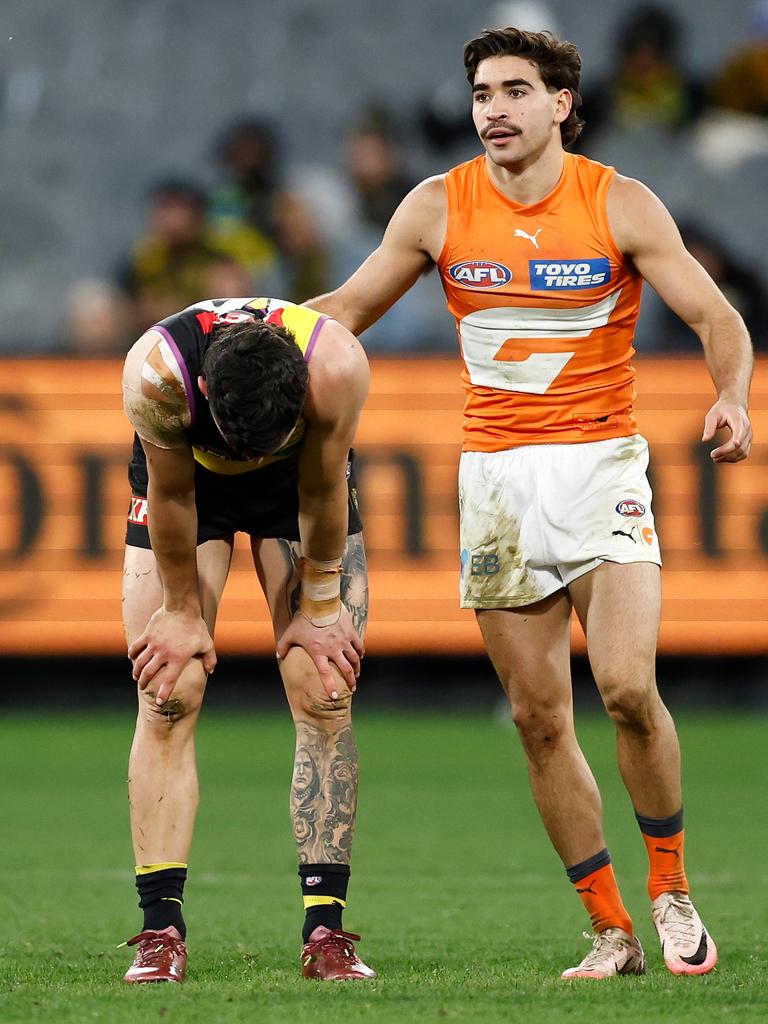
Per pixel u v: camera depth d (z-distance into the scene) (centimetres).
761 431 3869
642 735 1430
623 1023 1134
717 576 3841
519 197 1459
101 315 4550
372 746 3609
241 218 4606
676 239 1444
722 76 4959
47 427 3853
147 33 5425
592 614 1445
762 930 1705
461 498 1520
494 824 2638
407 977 1381
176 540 1352
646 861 2309
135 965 1351
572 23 5366
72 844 2425
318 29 5469
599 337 1467
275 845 2430
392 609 3853
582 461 1461
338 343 1293
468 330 1499
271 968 1459
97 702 4122
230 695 4084
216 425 1241
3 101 5284
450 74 5416
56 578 3847
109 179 5188
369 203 4762
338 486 1347
